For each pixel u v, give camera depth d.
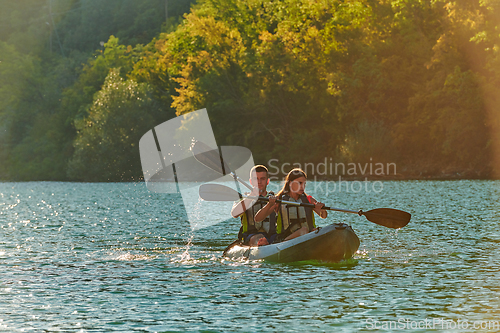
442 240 22.11
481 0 71.69
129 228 29.08
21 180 150.12
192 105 110.00
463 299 12.81
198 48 118.31
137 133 115.38
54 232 27.69
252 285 14.51
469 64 79.00
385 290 13.75
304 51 102.62
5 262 18.59
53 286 14.70
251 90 104.81
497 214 31.58
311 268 16.66
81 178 119.62
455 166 80.88
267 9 119.06
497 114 74.62
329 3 102.62
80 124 124.12
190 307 12.43
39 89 172.12
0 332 10.78
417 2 87.50
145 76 133.50
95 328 10.99
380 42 91.75
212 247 21.73
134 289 14.26
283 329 10.80
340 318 11.45
